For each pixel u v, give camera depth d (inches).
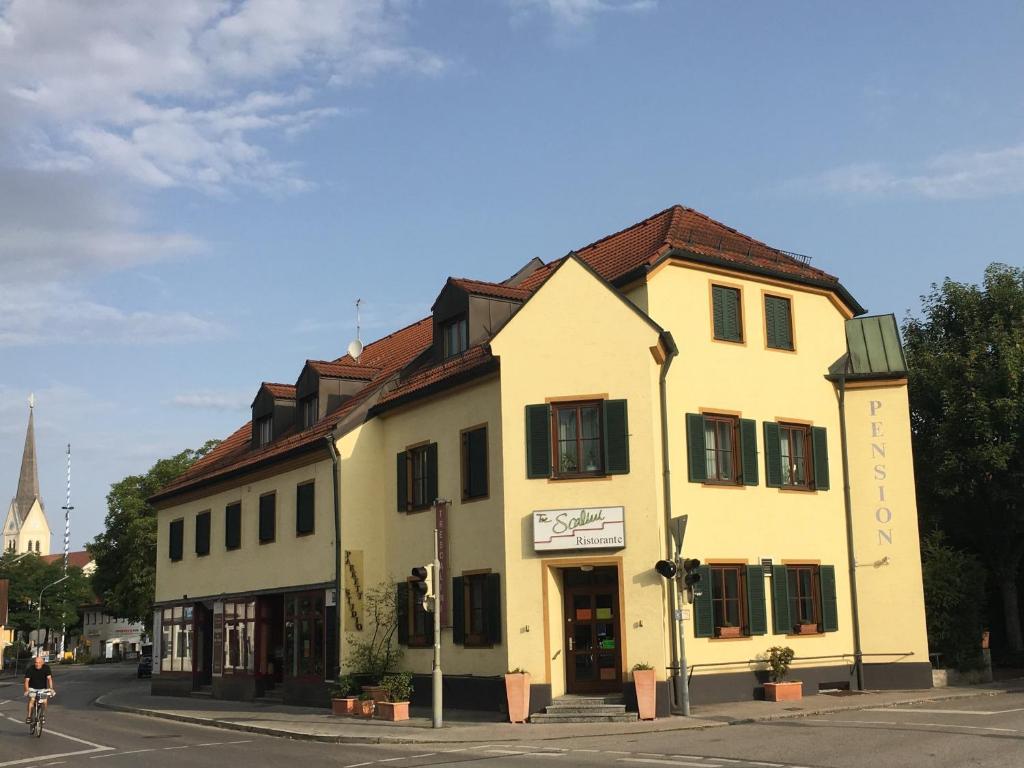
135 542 2541.8
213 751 780.0
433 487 1068.5
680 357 936.3
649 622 859.4
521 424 917.8
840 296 1067.3
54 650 4702.3
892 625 1007.0
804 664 969.5
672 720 810.8
